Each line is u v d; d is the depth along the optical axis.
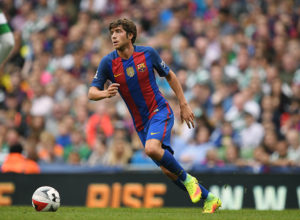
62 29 49.97
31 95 41.09
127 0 51.44
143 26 48.75
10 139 31.39
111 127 35.19
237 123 34.91
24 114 37.56
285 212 19.67
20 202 26.67
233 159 30.81
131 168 27.83
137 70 16.72
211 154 30.55
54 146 34.59
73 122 36.31
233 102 37.53
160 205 26.00
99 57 43.31
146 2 50.94
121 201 26.36
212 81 39.19
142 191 26.28
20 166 30.36
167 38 45.12
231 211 19.80
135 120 17.34
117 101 38.56
